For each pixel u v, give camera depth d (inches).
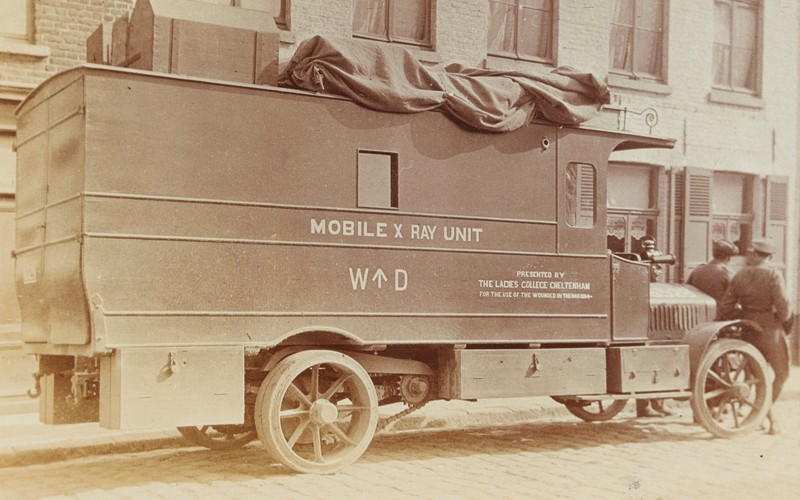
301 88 256.8
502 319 281.4
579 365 293.4
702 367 318.3
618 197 545.6
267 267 244.2
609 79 539.5
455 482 238.2
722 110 585.3
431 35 482.6
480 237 279.4
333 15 446.0
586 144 303.6
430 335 267.7
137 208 228.4
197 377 231.9
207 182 237.8
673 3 567.2
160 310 229.3
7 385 357.1
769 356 341.1
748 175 602.5
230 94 242.4
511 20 518.3
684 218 560.7
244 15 261.3
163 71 244.5
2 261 358.9
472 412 356.5
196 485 231.5
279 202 247.1
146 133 230.7
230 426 289.7
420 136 270.7
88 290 221.3
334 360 250.8
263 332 242.7
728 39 600.4
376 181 268.4
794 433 332.2
